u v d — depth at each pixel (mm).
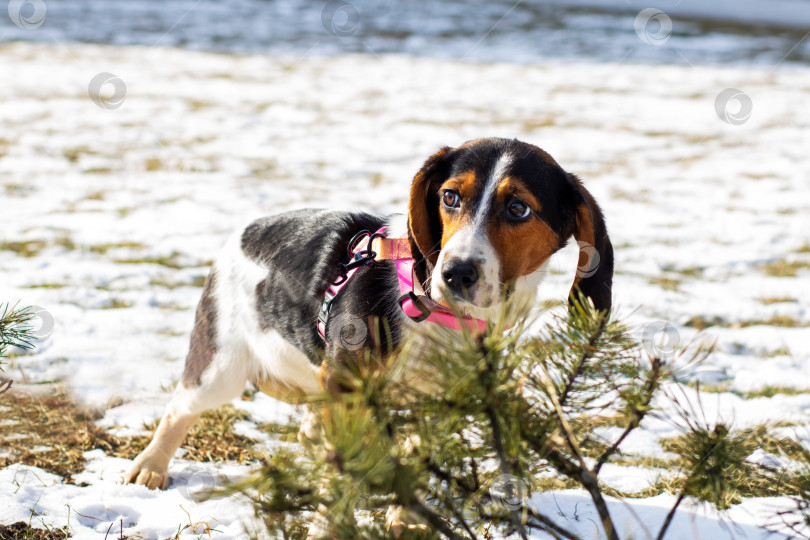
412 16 18500
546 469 2230
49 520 2721
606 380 1830
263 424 3646
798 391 4191
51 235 6340
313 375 2938
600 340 1792
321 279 2828
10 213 6824
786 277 6055
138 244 6250
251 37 15812
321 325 2738
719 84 13312
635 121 10953
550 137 9945
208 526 2654
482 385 1547
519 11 19656
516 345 1654
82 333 4570
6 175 7875
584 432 2016
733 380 4324
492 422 1569
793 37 17562
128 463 3236
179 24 16609
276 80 12633
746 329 5066
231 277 3148
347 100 11562
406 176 8195
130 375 4043
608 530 1705
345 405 1526
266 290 3004
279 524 1653
